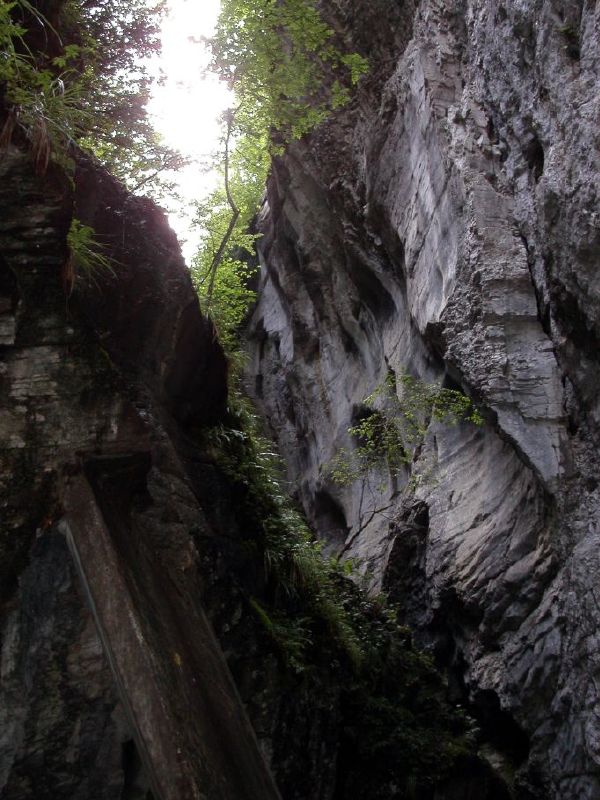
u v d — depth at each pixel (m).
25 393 4.87
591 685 8.41
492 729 10.46
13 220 5.05
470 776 9.16
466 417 11.67
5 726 4.52
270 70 10.52
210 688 4.70
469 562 10.99
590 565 8.56
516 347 9.95
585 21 8.68
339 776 8.30
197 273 15.48
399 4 14.66
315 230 18.86
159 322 7.43
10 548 4.63
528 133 10.22
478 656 10.47
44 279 5.07
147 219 7.77
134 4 9.56
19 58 6.13
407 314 14.76
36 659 4.59
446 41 12.93
